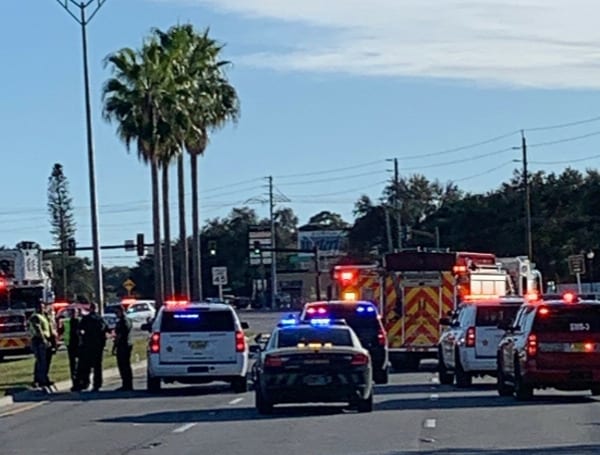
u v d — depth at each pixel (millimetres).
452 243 99938
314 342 24641
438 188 124312
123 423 23484
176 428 22125
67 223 131250
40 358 32906
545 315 25969
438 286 39500
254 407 26328
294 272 132750
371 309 32906
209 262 132875
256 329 65625
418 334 39312
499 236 96625
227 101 63281
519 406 25047
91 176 47594
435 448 18031
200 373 30344
